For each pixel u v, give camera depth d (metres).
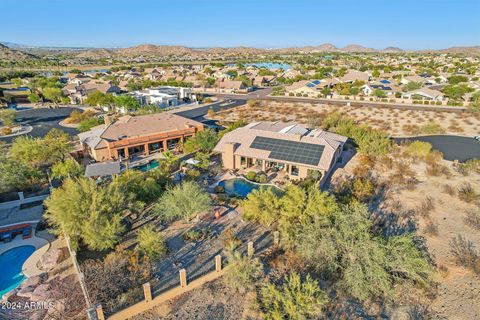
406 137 60.78
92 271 22.47
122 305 20.36
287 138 43.22
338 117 66.81
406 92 101.19
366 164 44.47
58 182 38.53
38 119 77.69
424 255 25.28
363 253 22.52
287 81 146.00
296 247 25.98
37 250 26.00
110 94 91.50
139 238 26.53
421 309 20.77
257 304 20.41
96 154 46.59
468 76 142.25
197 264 24.55
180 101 102.69
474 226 29.61
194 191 30.06
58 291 21.34
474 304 21.02
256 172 41.84
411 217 31.38
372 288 21.34
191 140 50.91
